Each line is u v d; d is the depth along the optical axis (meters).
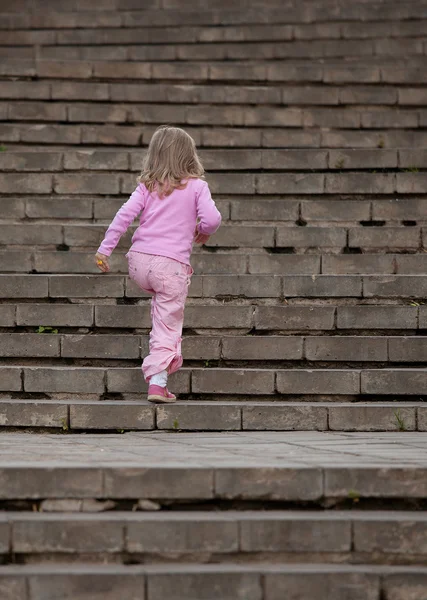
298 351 8.76
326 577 5.18
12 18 17.84
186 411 7.93
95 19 17.77
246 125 13.80
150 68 15.34
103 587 5.10
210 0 18.75
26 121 13.78
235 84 15.38
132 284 9.54
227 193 11.49
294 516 5.51
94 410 7.96
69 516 5.47
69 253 10.05
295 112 13.80
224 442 7.11
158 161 8.23
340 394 8.39
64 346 8.88
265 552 5.40
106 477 5.65
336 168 12.18
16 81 14.87
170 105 14.48
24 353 8.89
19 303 9.53
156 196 8.20
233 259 9.95
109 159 12.12
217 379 8.40
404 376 8.35
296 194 11.51
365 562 5.41
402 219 10.96
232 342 8.80
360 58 16.48
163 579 5.12
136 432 7.88
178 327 8.17
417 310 9.05
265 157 12.20
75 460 6.00
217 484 5.66
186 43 17.08
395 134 13.27
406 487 5.71
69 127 13.20
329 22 17.47
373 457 6.17
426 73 15.16
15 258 10.04
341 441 7.12
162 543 5.37
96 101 14.46
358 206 10.97
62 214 11.02
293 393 8.40
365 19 17.42
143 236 8.18
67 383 8.48
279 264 9.95
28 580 5.08
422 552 5.41
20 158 12.02
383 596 5.18
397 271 9.95
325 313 9.09
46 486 5.63
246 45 16.75
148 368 8.01
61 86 14.44
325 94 14.55
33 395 8.52
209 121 13.83
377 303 9.55
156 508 5.67
